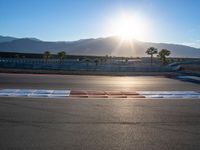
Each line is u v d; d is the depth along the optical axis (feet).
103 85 53.78
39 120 23.45
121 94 40.96
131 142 18.06
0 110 27.27
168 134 20.04
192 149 16.90
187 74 98.73
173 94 41.75
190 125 22.76
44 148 16.57
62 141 17.95
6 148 16.49
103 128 21.36
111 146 17.21
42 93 39.73
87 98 36.27
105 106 30.68
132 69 118.93
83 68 119.55
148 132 20.49
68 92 41.57
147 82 62.95
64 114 26.00
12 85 49.26
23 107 29.01
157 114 26.94
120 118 24.86
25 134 19.35
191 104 33.06
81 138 18.69
